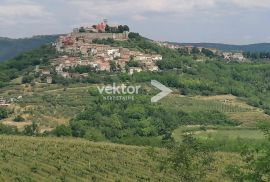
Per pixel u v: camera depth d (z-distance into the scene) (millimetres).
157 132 159375
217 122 172750
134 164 83312
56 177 68438
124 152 92188
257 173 31453
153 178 74438
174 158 45188
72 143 95188
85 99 188125
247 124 168000
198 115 176375
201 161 46469
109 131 153750
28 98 190625
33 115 166375
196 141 46156
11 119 162625
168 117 170500
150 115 172375
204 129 159250
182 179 45625
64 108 176875
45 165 74125
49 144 91062
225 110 190375
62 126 142375
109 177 73812
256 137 140250
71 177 70500
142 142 130750
